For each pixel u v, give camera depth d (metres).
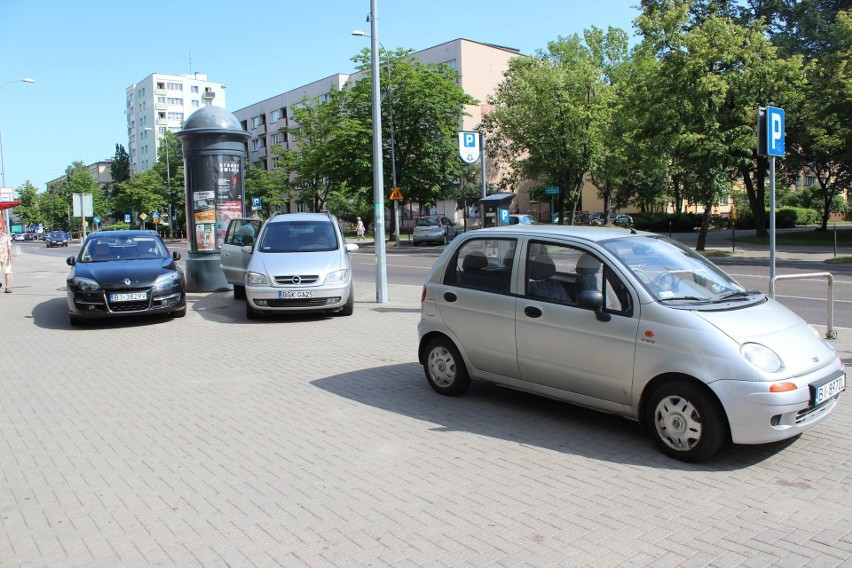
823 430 5.20
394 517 3.84
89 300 10.66
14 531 3.76
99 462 4.84
